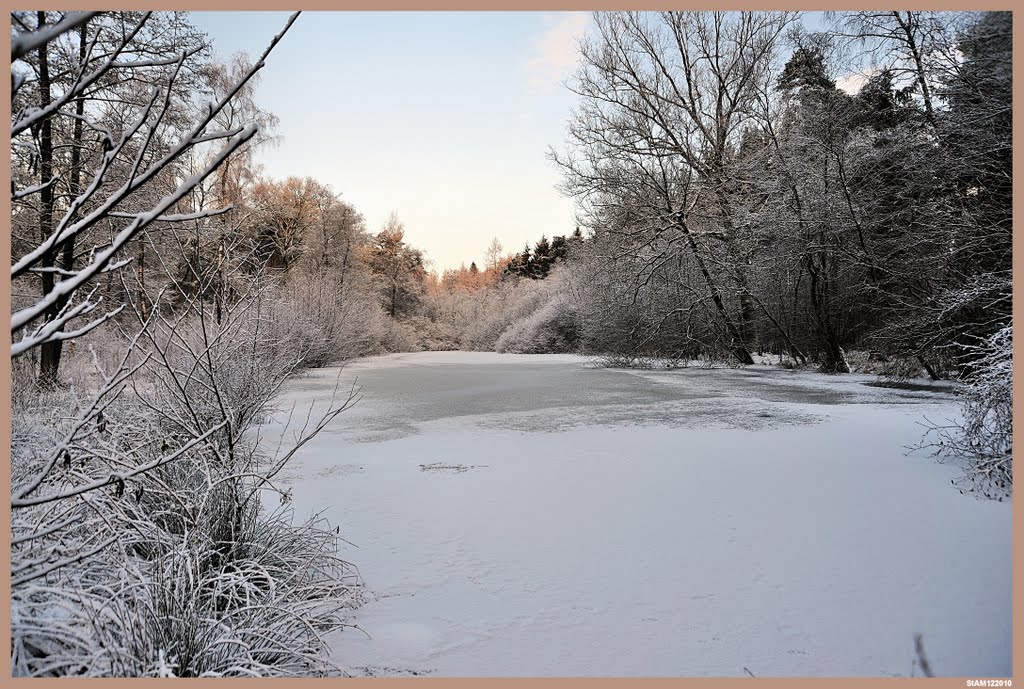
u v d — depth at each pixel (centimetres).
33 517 302
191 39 1273
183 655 251
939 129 1516
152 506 382
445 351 4512
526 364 2688
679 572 409
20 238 1221
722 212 2338
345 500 580
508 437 912
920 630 330
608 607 358
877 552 443
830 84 2091
